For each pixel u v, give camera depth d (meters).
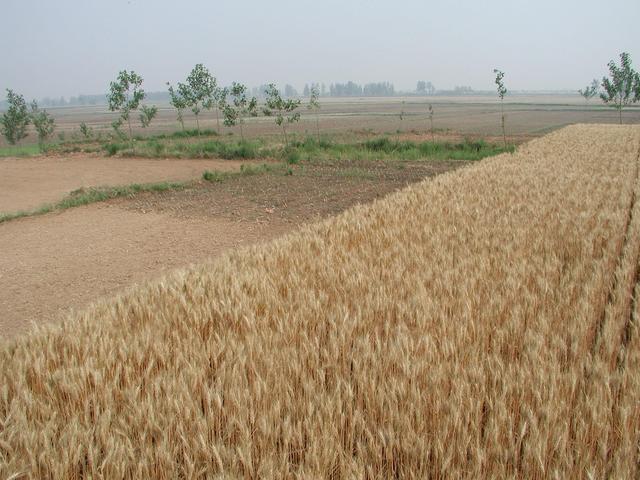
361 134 47.19
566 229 8.40
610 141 28.86
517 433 3.30
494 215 9.74
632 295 6.02
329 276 6.26
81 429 3.27
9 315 7.47
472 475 2.92
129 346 4.58
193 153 30.36
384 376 3.84
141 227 13.01
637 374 3.79
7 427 3.43
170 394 3.62
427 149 29.69
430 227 8.66
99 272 9.41
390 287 5.86
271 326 5.05
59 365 4.41
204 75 46.91
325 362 4.26
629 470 2.85
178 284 6.29
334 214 13.90
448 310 5.25
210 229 12.62
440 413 3.38
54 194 18.98
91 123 100.12
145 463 2.93
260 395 3.57
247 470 2.91
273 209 14.88
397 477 3.12
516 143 34.81
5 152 35.09
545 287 5.73
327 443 3.06
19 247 11.38
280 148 31.14
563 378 3.77
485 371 4.00
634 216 9.26
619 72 47.78
